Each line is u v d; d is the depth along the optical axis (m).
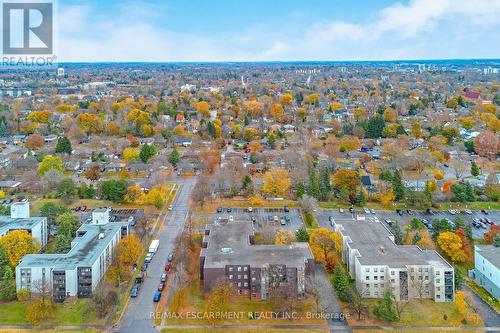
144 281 136.12
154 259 150.00
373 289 128.50
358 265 130.25
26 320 115.94
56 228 169.88
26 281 126.75
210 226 160.00
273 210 197.62
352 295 121.12
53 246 154.50
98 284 133.50
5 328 112.50
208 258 133.25
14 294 125.62
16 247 140.75
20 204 166.12
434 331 111.88
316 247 143.88
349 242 143.25
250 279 128.00
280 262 130.38
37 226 156.88
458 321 115.56
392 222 179.50
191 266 143.25
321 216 190.88
